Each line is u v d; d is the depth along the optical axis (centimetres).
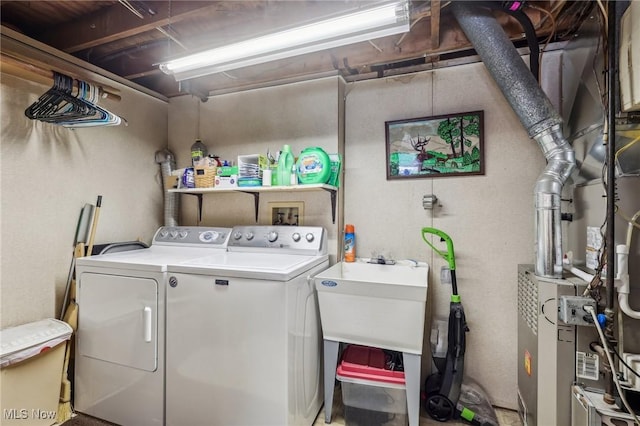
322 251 212
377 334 171
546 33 192
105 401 187
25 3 193
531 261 199
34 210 193
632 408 119
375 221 234
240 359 160
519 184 202
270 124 250
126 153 249
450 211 216
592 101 155
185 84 243
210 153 270
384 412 178
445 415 187
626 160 130
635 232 126
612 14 130
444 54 220
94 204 226
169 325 173
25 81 189
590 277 139
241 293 161
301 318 172
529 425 163
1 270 178
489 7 176
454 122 216
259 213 253
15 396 165
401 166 228
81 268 195
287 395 154
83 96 189
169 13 183
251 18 201
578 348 133
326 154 207
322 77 235
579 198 164
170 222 264
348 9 138
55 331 181
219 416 163
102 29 203
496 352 204
